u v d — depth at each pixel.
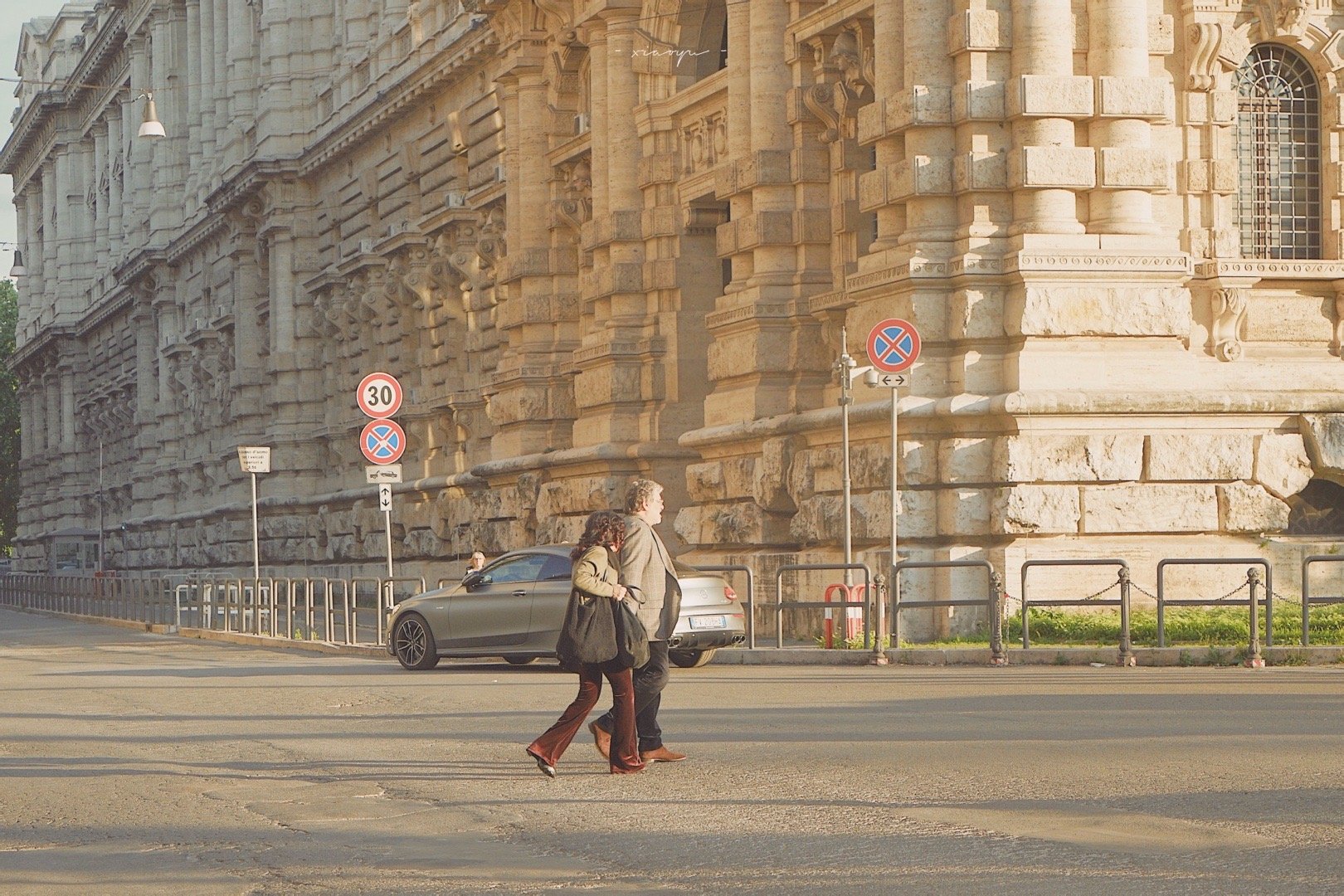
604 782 15.65
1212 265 30.92
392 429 35.41
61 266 126.19
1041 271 29.88
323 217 73.75
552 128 48.69
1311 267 31.20
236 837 13.47
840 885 11.00
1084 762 15.72
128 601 57.78
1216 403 30.00
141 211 105.00
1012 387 29.97
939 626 29.78
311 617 40.41
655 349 42.50
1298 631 27.05
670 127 42.59
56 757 18.45
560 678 26.67
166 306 99.12
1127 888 10.66
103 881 11.88
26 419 142.38
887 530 30.72
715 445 37.41
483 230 54.72
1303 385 31.03
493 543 51.53
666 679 16.61
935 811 13.48
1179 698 20.92
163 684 27.59
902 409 30.33
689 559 37.91
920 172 30.94
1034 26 30.33
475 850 12.59
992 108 30.50
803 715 20.09
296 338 75.56
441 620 28.94
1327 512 31.44
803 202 36.03
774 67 36.50
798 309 35.69
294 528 75.00
